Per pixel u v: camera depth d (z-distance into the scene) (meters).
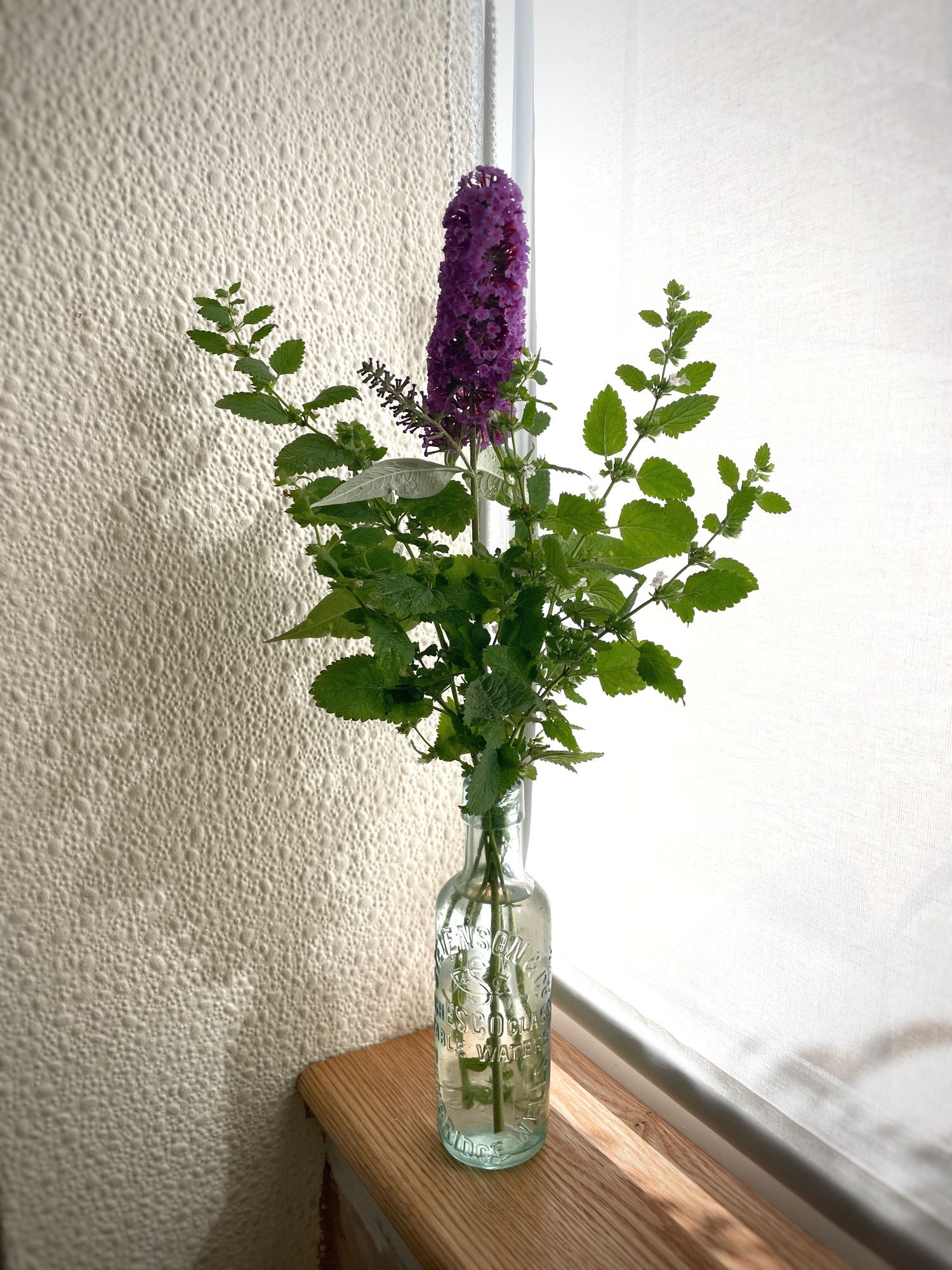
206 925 0.61
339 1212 0.68
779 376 0.50
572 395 0.64
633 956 0.63
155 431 0.55
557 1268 0.51
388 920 0.67
